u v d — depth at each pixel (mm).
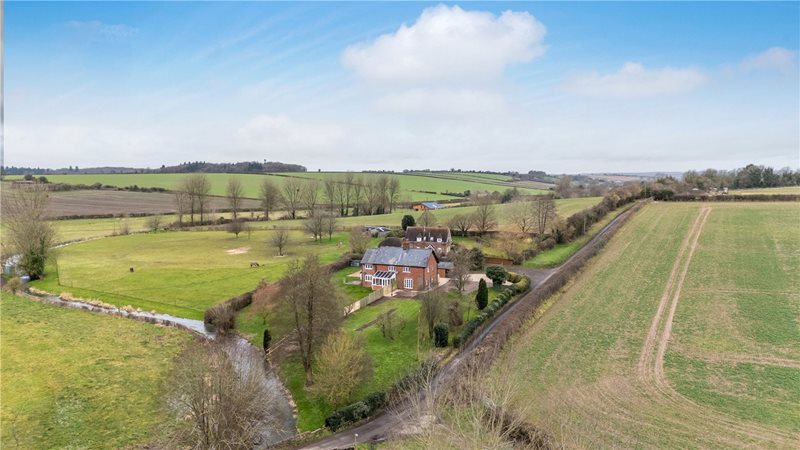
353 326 61562
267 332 55688
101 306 72312
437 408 38188
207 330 63375
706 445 33844
